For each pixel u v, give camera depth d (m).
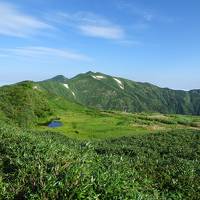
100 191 14.73
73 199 13.97
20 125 108.88
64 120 131.25
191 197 22.45
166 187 23.64
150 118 163.62
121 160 24.80
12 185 16.11
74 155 19.20
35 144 22.17
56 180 15.06
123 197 14.55
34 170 16.53
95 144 43.81
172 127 136.38
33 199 14.30
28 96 127.00
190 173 25.02
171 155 38.44
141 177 22.95
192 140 50.81
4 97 119.31
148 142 49.00
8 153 21.41
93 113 166.88
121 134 100.44
